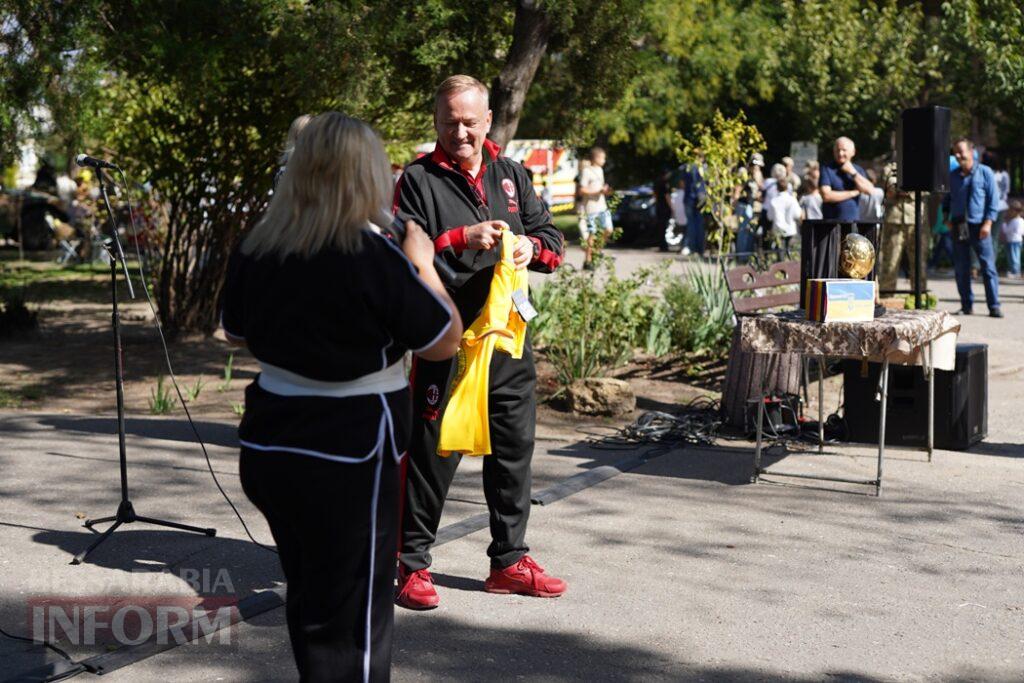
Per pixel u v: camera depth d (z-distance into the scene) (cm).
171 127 1173
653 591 494
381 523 313
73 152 1047
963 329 1305
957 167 1407
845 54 2181
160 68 987
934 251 2020
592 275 986
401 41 909
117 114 1166
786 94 2419
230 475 664
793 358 812
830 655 431
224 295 322
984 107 2161
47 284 1788
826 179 1205
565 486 646
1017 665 426
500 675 411
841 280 623
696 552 545
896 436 755
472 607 473
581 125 1055
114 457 698
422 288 310
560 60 1018
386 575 317
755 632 452
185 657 420
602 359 971
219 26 950
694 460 723
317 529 307
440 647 434
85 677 401
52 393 955
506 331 455
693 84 2495
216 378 1020
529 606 476
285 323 303
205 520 578
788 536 570
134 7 945
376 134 313
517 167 489
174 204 1208
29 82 971
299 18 902
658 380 972
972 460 728
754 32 2438
